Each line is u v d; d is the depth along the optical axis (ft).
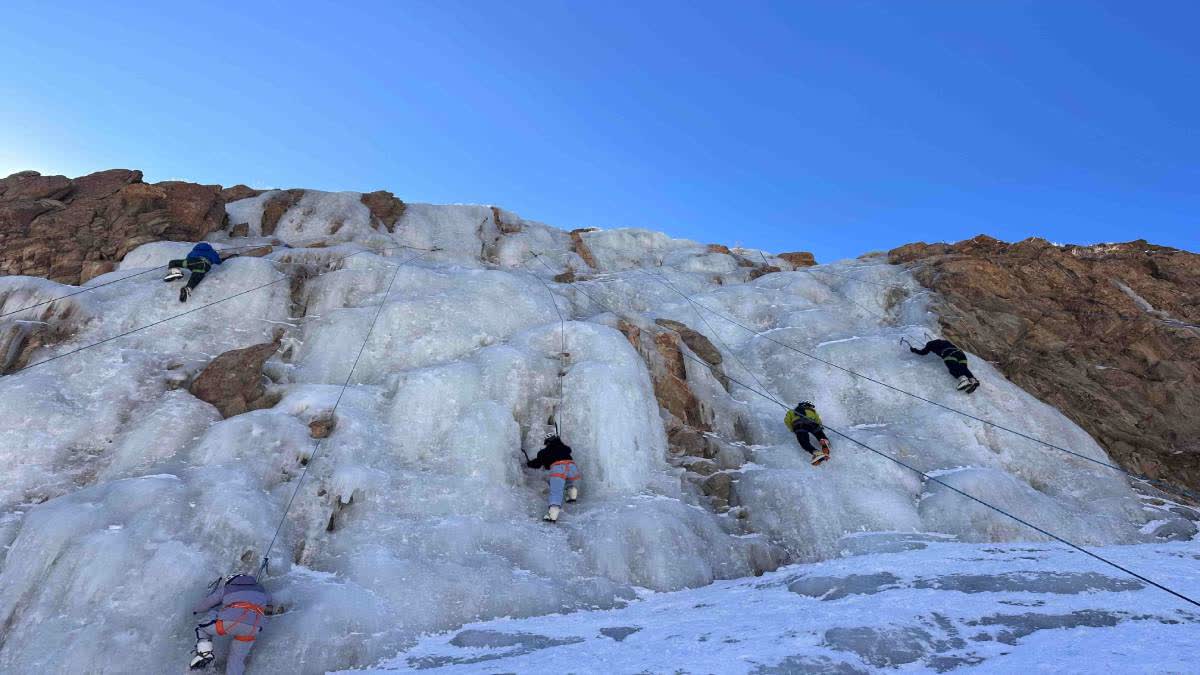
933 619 19.66
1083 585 22.33
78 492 27.43
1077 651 16.33
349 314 42.29
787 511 35.73
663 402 42.55
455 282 48.24
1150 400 46.65
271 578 25.73
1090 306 52.54
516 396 38.45
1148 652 15.69
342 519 29.84
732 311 56.08
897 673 16.56
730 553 32.58
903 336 50.14
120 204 50.37
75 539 24.31
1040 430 43.39
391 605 24.77
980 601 21.11
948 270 57.16
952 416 43.39
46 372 33.27
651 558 30.09
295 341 41.50
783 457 40.01
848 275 62.03
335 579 26.30
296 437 31.91
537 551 29.55
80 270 45.06
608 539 30.45
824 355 49.03
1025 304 53.16
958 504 35.60
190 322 39.47
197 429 32.12
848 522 35.12
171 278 40.96
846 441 41.06
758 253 73.31
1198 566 24.94
